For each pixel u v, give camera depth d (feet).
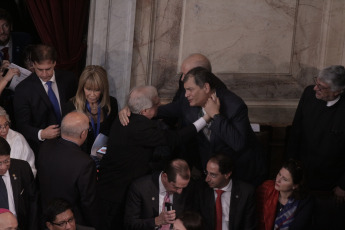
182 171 31.58
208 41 43.98
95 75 36.06
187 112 34.81
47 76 36.65
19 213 31.55
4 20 40.22
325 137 37.04
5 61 38.91
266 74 45.27
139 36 42.86
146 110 33.12
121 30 42.63
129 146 33.14
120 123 33.40
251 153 34.68
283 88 45.68
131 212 33.12
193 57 36.35
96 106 37.04
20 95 36.86
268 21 44.52
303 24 44.98
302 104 37.88
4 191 31.30
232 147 32.40
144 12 42.52
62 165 31.27
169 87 44.16
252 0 44.01
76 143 31.83
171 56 43.70
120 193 33.55
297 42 45.21
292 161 34.17
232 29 44.16
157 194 33.12
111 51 42.98
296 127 38.27
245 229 33.94
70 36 42.68
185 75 32.78
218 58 44.42
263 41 44.78
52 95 37.47
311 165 37.78
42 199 32.01
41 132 35.96
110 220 33.78
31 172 32.53
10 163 31.68
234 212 33.65
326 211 35.96
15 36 42.11
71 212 29.01
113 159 33.65
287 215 34.40
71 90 38.81
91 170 31.45
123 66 43.09
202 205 33.81
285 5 44.50
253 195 33.94
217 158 32.91
